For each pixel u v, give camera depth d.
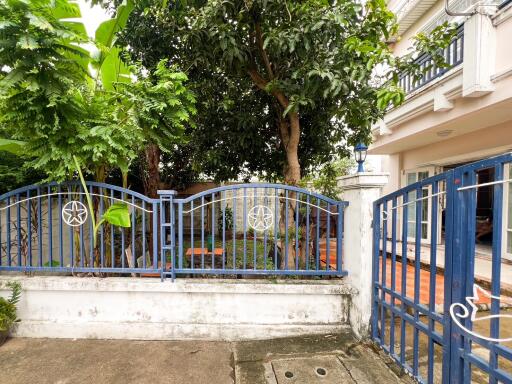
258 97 3.95
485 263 4.58
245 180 4.95
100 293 2.68
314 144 4.20
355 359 2.31
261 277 3.25
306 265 2.79
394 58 2.70
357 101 2.90
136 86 2.59
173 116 2.68
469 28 3.69
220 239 7.48
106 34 3.16
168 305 2.67
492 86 3.59
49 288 2.63
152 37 3.62
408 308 2.46
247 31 3.05
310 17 2.56
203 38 2.89
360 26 2.83
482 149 4.99
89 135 2.41
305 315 2.70
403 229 2.19
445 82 4.21
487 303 3.02
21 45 1.99
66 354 2.39
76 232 2.87
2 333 2.52
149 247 4.57
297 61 3.05
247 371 2.18
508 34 3.44
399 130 5.80
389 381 2.05
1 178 3.30
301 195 3.41
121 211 2.61
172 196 2.68
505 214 4.62
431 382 1.85
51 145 2.39
